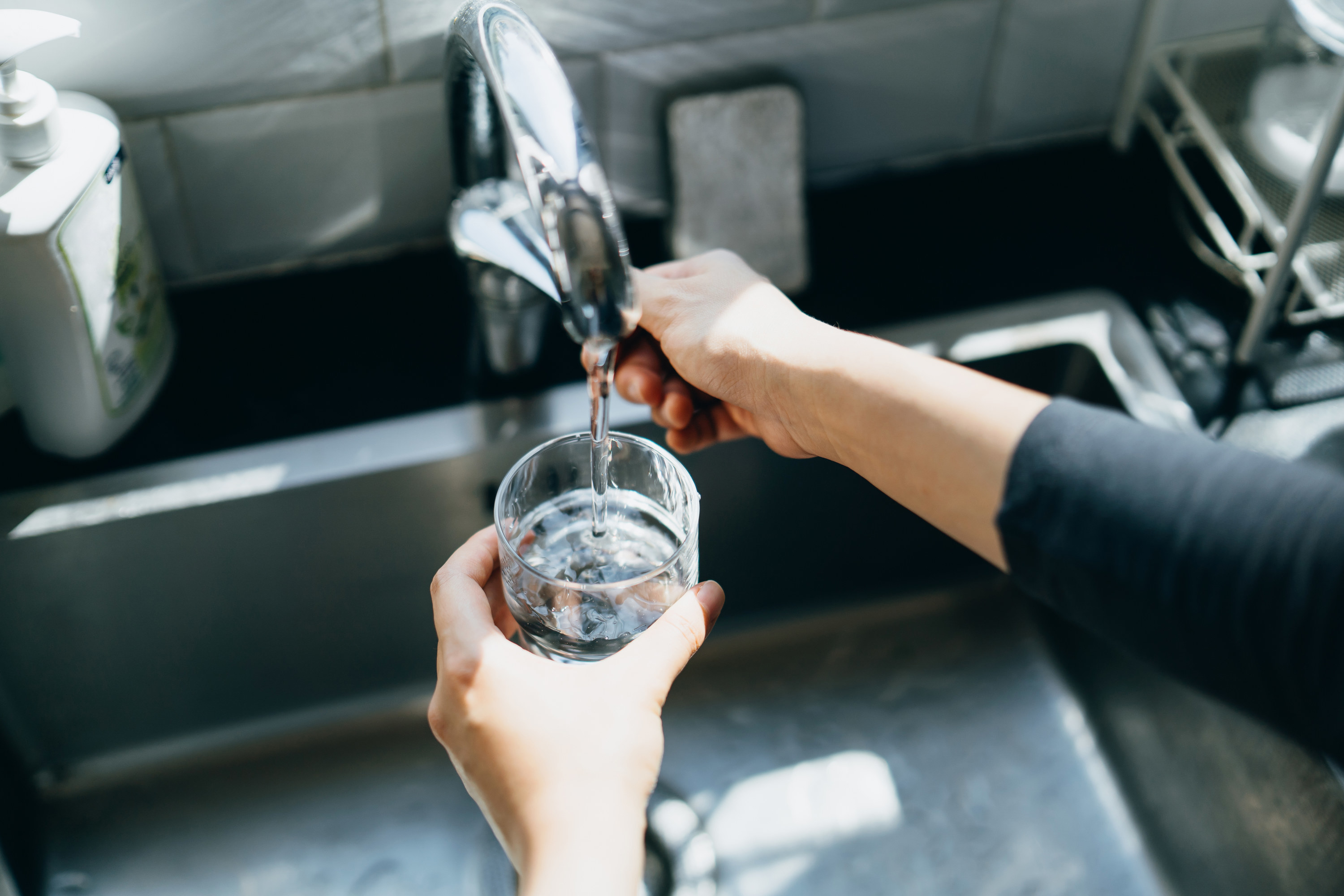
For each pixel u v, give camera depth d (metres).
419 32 0.72
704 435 0.66
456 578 0.47
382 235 0.81
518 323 0.70
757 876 0.73
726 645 0.84
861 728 0.80
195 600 0.72
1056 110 0.90
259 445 0.70
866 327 0.78
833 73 0.82
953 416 0.44
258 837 0.74
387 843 0.74
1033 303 0.80
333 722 0.79
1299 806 0.61
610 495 0.54
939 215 0.87
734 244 0.81
